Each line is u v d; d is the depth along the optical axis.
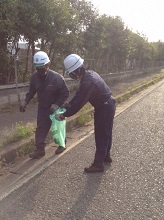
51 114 4.48
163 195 3.50
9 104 7.95
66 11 8.77
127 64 22.50
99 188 3.66
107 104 4.00
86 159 4.68
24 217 2.96
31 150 4.89
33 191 3.54
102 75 15.05
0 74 8.09
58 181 3.83
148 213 3.09
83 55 13.32
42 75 4.35
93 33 13.34
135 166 4.44
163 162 4.63
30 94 4.64
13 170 4.14
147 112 8.91
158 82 19.69
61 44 9.74
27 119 6.66
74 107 3.82
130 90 12.91
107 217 3.00
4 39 7.49
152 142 5.75
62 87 4.48
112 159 4.73
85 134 6.19
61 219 2.94
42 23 8.08
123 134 6.31
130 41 20.03
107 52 17.09
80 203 3.27
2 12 6.88
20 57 9.09
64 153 4.93
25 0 7.77
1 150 4.43
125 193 3.54
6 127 5.91
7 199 3.33
